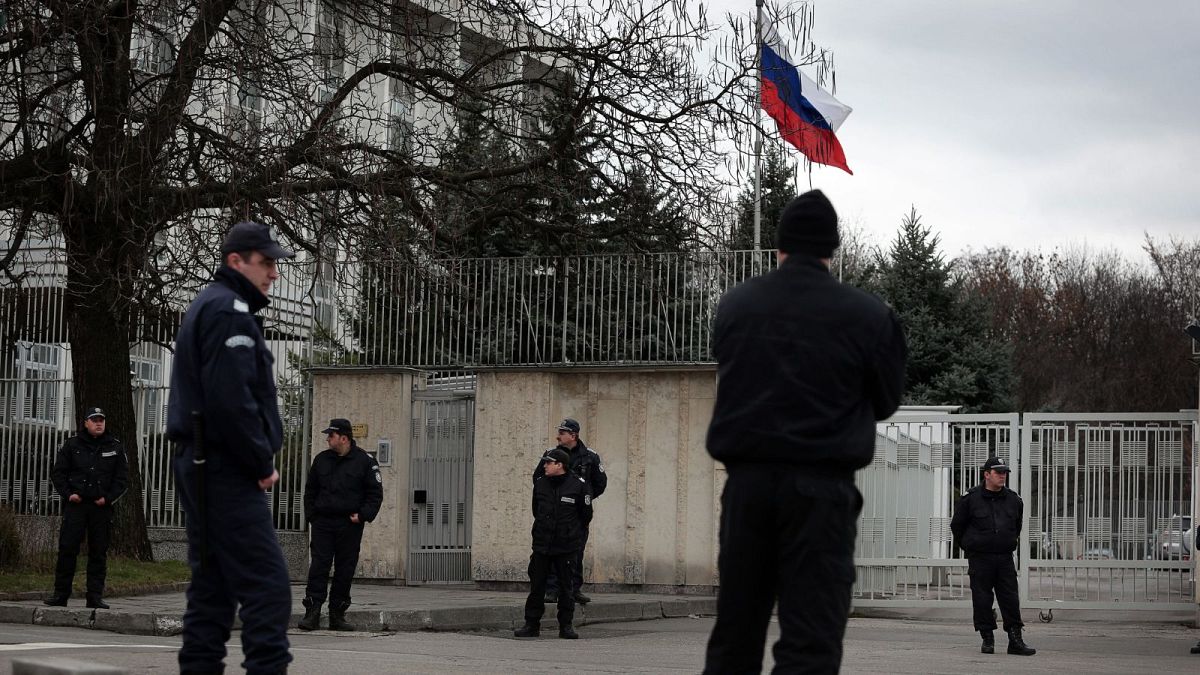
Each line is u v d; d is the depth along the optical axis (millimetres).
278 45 19250
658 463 20797
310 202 18766
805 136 21953
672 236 20875
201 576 6715
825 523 5254
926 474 20672
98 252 18344
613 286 21188
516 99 21094
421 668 11031
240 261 6914
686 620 18516
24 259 20672
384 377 21797
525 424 21188
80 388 19844
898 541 20609
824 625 5215
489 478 21234
